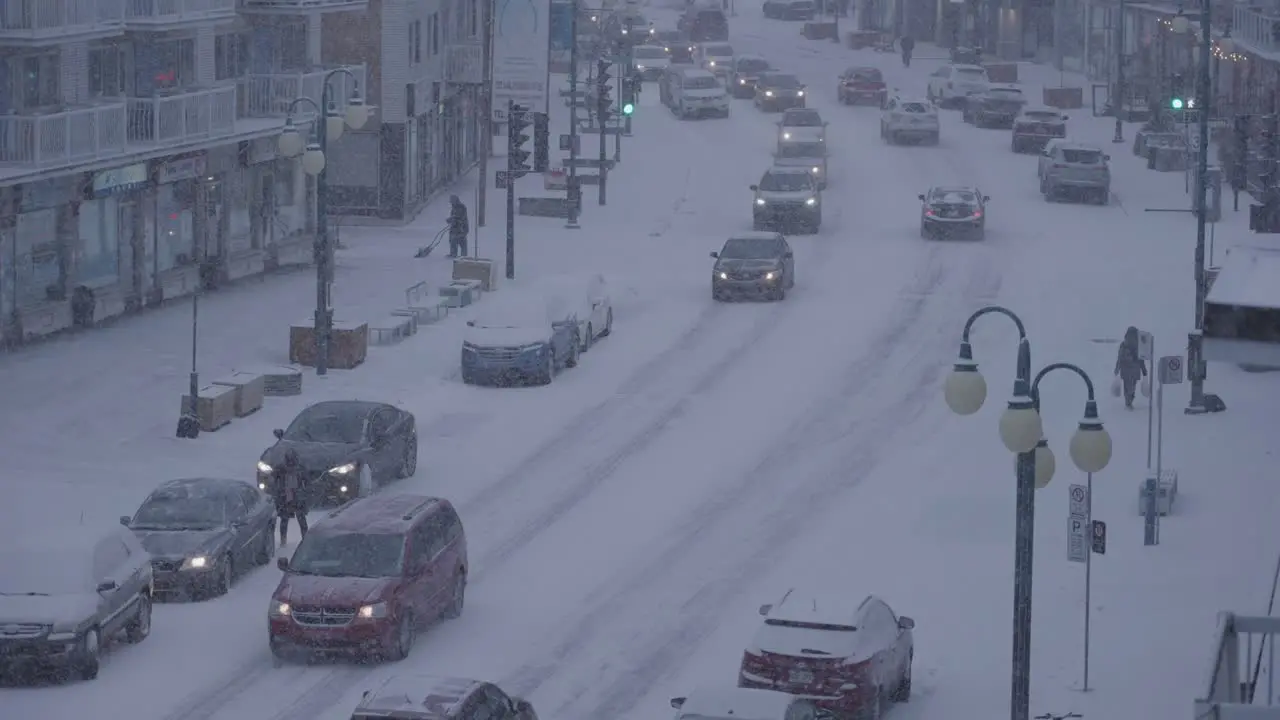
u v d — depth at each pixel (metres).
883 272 69.31
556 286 60.34
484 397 51.31
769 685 27.56
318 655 31.30
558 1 105.56
